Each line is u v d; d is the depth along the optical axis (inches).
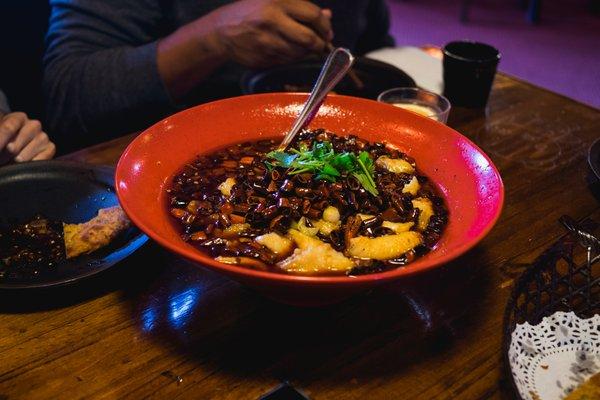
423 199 15.6
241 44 25.6
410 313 14.2
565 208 18.7
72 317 13.8
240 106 18.3
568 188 19.8
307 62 27.0
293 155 15.9
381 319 14.0
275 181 15.3
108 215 16.1
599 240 14.6
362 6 33.8
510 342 12.2
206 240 14.2
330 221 14.6
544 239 17.1
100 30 29.2
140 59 27.1
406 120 17.9
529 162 21.4
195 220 14.7
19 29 32.7
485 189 14.4
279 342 13.3
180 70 27.0
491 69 24.1
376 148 17.5
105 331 13.5
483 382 12.4
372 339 13.5
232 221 14.6
